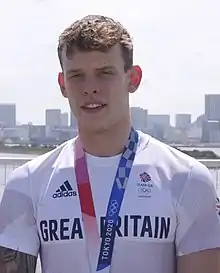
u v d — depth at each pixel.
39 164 2.22
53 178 2.16
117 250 2.05
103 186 2.11
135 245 2.05
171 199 2.08
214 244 2.09
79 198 2.10
